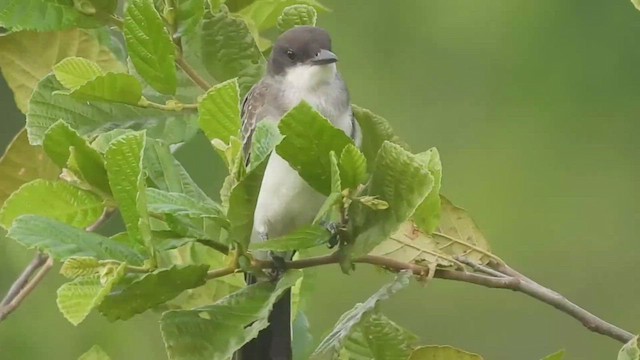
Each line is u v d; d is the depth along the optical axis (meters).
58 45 10.09
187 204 7.28
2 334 14.98
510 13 17.95
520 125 17.97
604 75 17.98
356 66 17.95
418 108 17.97
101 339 14.91
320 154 7.51
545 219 17.94
